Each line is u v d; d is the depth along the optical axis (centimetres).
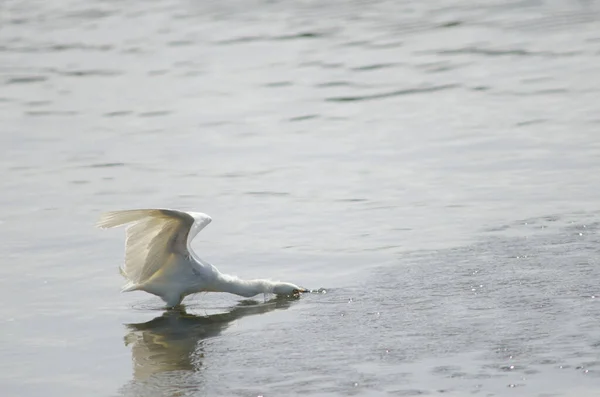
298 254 1356
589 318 1071
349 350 1037
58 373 1007
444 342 1038
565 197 1543
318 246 1384
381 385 945
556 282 1187
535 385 922
